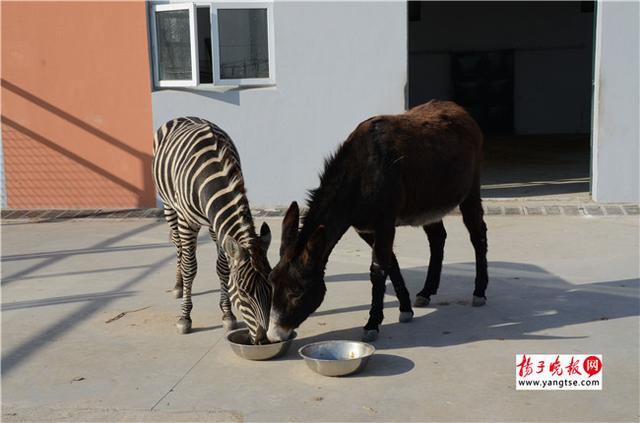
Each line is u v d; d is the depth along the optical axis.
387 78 8.66
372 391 4.01
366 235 5.18
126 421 3.75
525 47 16.62
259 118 8.85
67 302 5.77
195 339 4.92
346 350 4.43
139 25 8.83
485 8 16.64
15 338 5.00
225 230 4.42
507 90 16.88
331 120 8.79
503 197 9.16
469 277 6.15
